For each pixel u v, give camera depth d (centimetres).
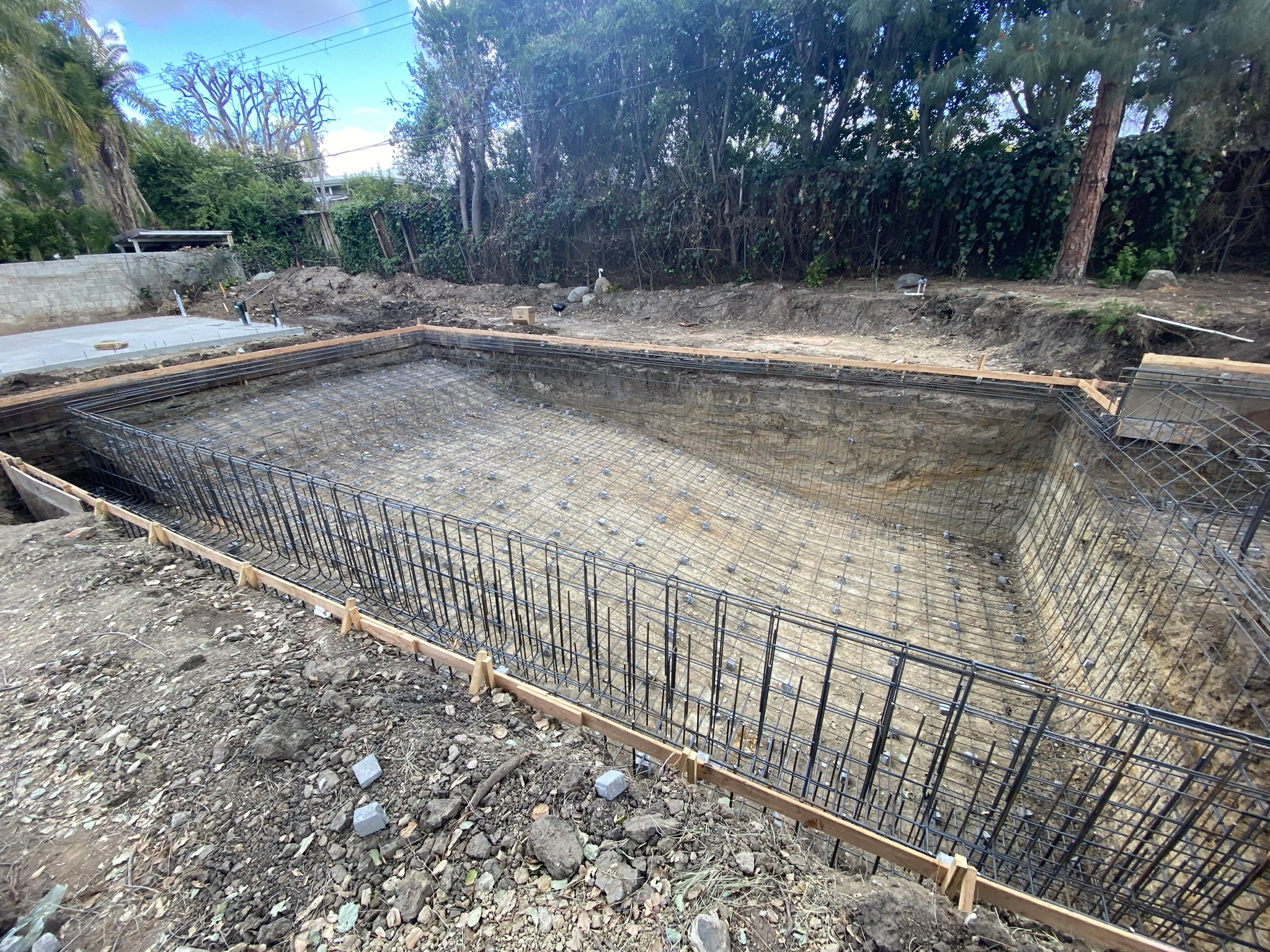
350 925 227
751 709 497
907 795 411
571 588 603
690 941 220
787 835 276
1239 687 388
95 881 246
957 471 835
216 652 379
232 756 300
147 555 496
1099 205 1003
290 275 1980
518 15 1670
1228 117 932
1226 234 1028
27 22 1508
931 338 1031
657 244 1529
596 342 1048
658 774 301
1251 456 555
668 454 975
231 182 2169
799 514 877
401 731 317
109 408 792
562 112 1650
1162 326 769
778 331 1188
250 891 239
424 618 500
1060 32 882
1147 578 504
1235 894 269
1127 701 452
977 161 1128
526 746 312
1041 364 850
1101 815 395
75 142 1639
